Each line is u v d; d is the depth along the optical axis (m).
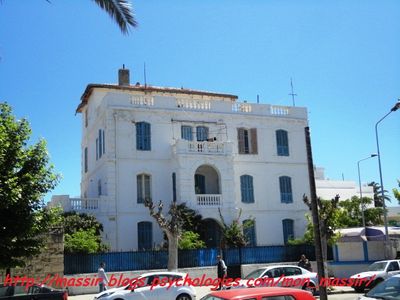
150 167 34.22
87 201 32.06
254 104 38.22
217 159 34.69
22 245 15.04
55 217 15.88
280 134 38.81
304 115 39.91
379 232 27.84
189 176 33.56
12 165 14.76
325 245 25.75
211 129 36.44
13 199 13.83
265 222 36.81
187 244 29.11
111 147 33.38
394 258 29.06
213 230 34.31
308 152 15.07
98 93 38.47
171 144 35.00
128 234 32.69
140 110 34.56
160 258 27.97
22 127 15.45
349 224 40.97
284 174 38.22
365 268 28.08
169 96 37.75
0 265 14.73
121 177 33.31
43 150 15.41
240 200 36.28
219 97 41.09
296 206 38.09
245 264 29.97
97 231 30.59
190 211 32.38
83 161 42.91
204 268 28.34
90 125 39.62
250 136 37.66
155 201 33.88
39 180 15.12
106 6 12.99
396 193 30.41
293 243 34.16
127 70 40.50
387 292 11.29
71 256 25.75
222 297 8.94
